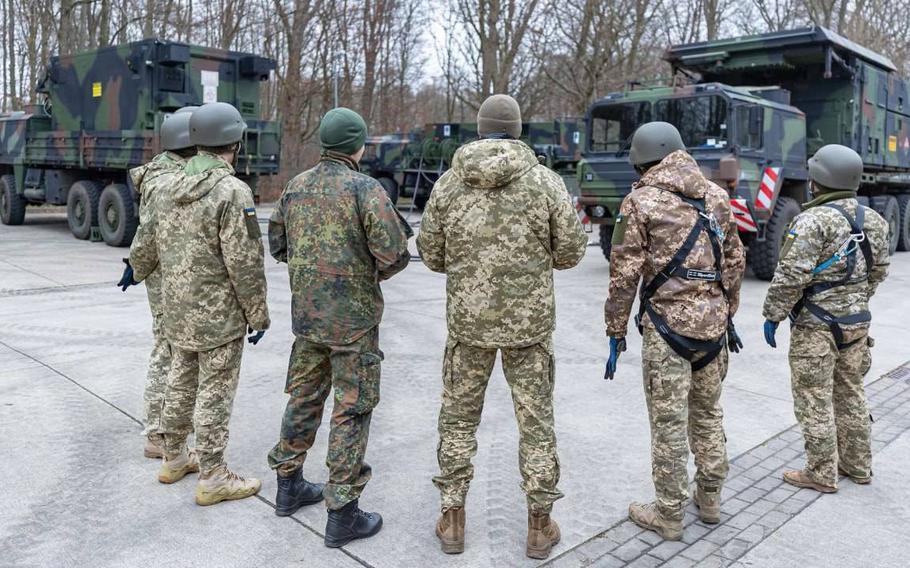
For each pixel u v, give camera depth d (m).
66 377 5.44
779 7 30.33
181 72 12.87
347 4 27.78
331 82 28.36
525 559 3.14
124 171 13.34
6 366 5.69
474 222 2.98
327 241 3.14
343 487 3.19
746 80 12.59
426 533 3.35
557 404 5.11
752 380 5.72
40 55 24.00
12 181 16.45
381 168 22.09
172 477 3.78
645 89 10.63
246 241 3.39
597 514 3.55
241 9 24.58
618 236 3.27
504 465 4.10
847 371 3.85
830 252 3.65
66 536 3.27
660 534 3.36
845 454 3.92
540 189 2.97
